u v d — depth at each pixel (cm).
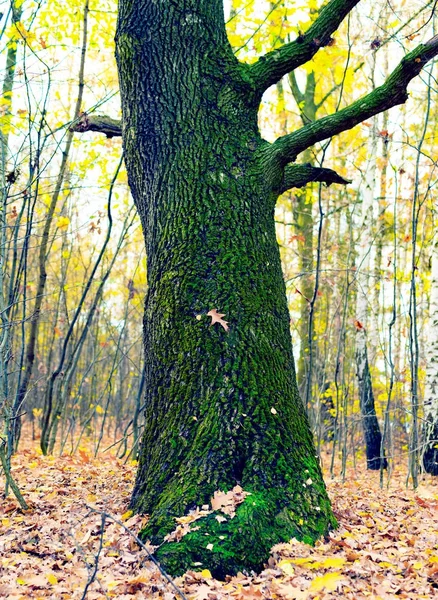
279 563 314
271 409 384
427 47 423
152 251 444
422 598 282
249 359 393
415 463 690
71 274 1620
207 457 368
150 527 350
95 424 1870
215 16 468
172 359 405
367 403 1051
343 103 1430
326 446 1442
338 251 1535
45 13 772
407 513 504
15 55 737
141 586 297
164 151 447
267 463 365
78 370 1966
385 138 727
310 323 704
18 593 288
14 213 659
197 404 388
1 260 491
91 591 293
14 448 831
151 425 407
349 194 1581
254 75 462
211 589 286
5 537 377
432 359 930
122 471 668
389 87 438
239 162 444
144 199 461
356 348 1071
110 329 1226
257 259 424
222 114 451
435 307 943
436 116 1215
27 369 837
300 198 1356
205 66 455
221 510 340
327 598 275
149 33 456
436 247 955
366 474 943
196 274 414
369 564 329
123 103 471
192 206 430
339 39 1016
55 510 445
